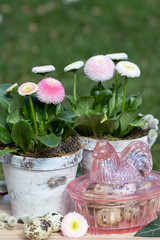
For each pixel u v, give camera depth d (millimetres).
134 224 835
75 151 866
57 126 875
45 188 849
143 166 843
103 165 820
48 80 839
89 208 827
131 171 832
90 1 3781
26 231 809
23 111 866
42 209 861
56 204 865
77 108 939
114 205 813
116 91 975
